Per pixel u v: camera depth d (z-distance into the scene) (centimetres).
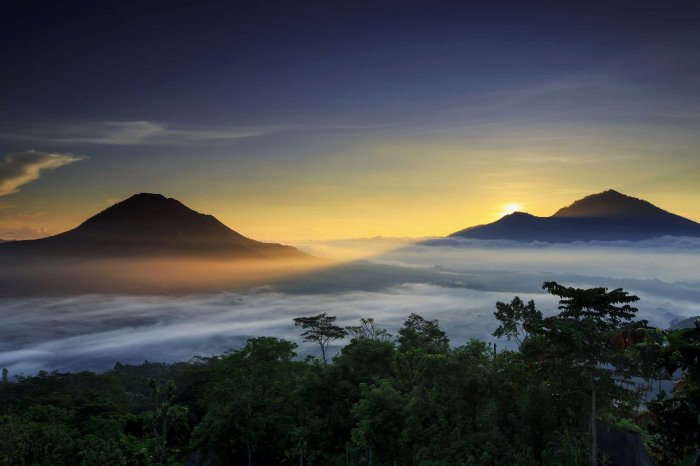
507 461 3130
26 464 4362
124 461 4053
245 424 4309
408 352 4444
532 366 3148
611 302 2670
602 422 2980
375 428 3588
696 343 1390
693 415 1414
